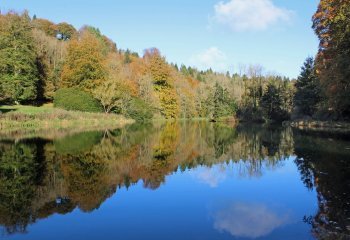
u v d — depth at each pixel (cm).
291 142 2578
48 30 9606
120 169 1588
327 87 3231
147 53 7900
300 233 783
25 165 1642
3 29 5172
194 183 1318
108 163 1736
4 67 4925
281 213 934
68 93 5216
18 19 5281
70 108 5147
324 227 809
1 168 1568
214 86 8319
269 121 6669
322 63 3491
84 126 4275
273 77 7800
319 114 4619
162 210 984
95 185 1274
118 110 5859
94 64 5531
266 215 921
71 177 1405
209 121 7250
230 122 6731
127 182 1332
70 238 786
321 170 1462
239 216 923
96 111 5416
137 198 1109
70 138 2823
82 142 2577
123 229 838
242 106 7294
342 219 855
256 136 3291
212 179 1388
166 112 7662
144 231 823
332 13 2930
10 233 818
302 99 5253
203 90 9844
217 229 830
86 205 1033
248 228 829
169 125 5372
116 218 917
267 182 1314
